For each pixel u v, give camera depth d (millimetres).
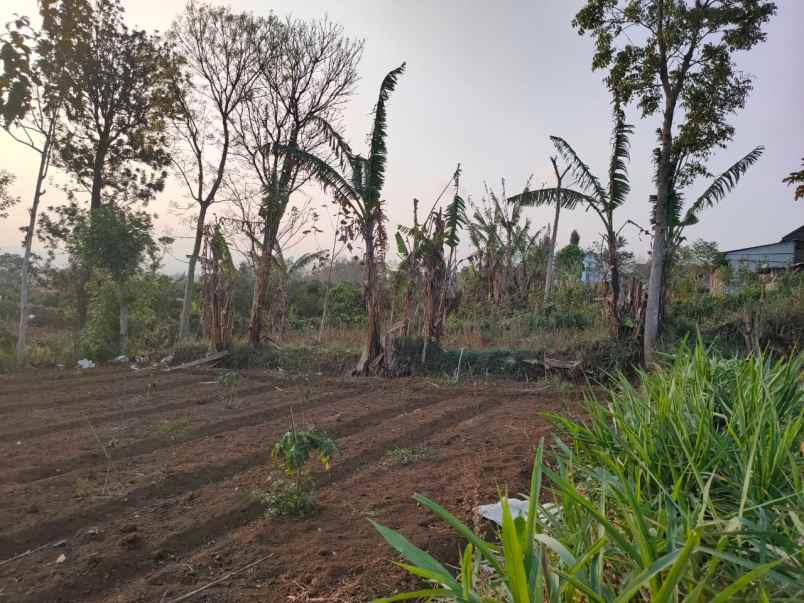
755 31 11922
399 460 6586
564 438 6488
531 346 13617
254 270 15648
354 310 22484
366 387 12086
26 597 3742
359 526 4727
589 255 24672
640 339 12711
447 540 4324
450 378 12859
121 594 3777
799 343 12141
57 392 11242
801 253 28625
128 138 21172
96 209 16906
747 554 2506
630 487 2795
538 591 2029
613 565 2666
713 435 3557
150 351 16750
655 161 13562
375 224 13500
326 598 3619
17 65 8656
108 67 19672
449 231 13883
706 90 12492
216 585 3854
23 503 5285
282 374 13453
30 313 26953
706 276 22828
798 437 3730
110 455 6879
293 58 18312
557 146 12891
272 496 5098
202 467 6301
